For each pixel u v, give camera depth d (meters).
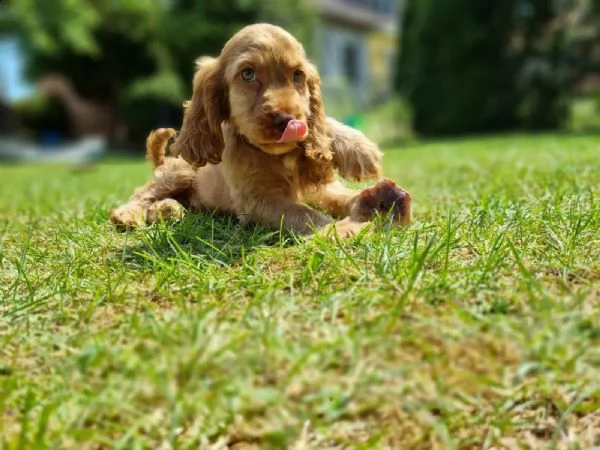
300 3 4.02
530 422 0.27
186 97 4.05
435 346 0.28
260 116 0.45
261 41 0.47
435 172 1.03
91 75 4.19
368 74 5.84
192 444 0.26
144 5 3.93
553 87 3.39
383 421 0.26
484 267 0.36
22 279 0.42
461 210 0.54
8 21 3.48
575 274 0.35
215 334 0.29
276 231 0.48
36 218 0.70
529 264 0.37
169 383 0.26
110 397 0.26
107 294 0.37
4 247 0.53
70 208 0.79
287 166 0.51
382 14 6.41
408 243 0.42
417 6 3.78
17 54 4.09
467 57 3.54
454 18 3.52
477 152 1.41
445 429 0.25
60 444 0.25
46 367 0.29
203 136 0.52
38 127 4.71
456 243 0.42
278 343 0.28
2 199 1.10
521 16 3.39
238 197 0.53
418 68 3.74
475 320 0.30
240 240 0.48
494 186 0.70
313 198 0.56
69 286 0.39
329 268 0.38
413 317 0.31
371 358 0.28
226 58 0.50
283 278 0.37
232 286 0.37
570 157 0.96
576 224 0.43
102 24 3.90
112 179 1.37
